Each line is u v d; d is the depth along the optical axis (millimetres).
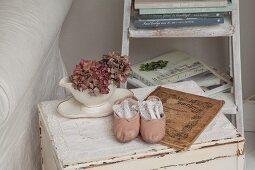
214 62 2170
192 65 2000
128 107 1358
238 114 1861
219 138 1334
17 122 1416
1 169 1315
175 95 1544
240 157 1357
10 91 1203
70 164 1256
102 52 2172
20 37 1368
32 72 1363
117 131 1316
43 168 1593
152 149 1300
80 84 1369
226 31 1729
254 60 2156
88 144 1329
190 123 1389
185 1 1699
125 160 1280
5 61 1251
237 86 1829
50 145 1396
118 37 2141
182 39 2131
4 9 1489
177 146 1299
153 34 1739
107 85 1376
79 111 1458
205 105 1478
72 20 2111
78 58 2184
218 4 1688
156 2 1699
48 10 1591
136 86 1900
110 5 2084
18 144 1436
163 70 1959
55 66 1905
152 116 1311
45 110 1495
